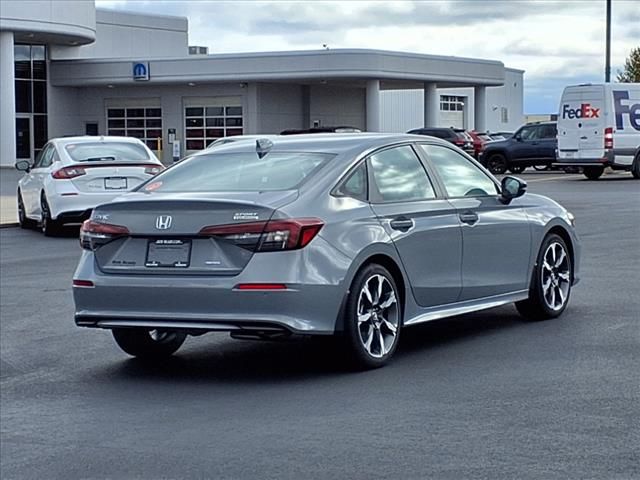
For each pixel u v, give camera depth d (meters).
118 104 57.47
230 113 55.03
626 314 10.05
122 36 64.19
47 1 52.78
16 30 52.22
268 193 7.74
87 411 7.31
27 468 6.10
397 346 8.87
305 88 56.84
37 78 56.97
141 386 7.96
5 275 14.45
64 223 19.20
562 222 9.95
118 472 5.96
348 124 59.47
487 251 9.02
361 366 7.96
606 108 33.84
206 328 7.52
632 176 36.44
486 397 7.14
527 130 41.06
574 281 10.21
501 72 59.41
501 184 9.46
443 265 8.58
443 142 9.20
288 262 7.38
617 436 6.15
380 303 8.03
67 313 11.32
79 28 54.56
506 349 8.63
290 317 7.39
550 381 7.51
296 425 6.68
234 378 8.06
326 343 7.98
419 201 8.53
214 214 7.50
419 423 6.59
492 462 5.77
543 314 9.78
